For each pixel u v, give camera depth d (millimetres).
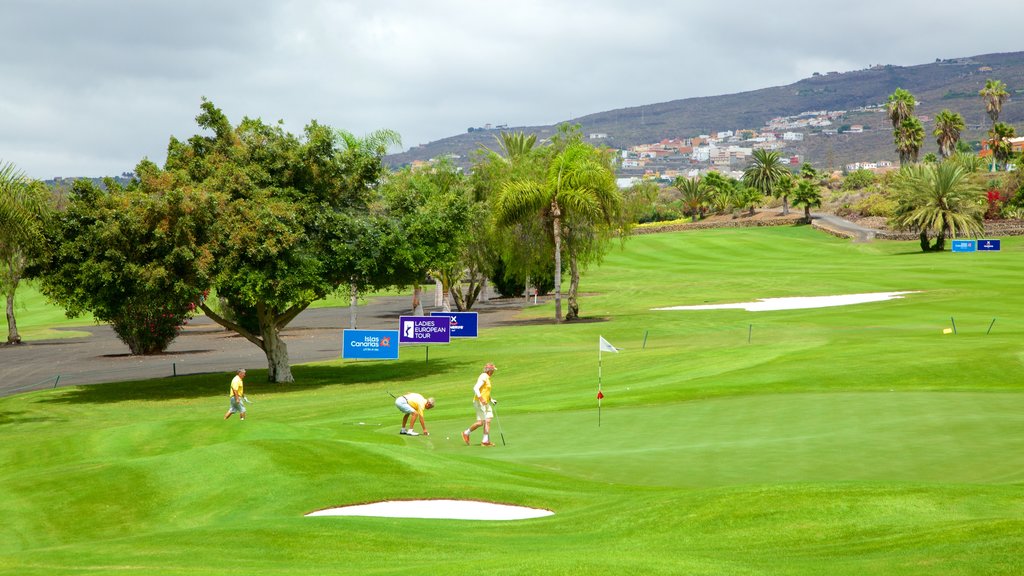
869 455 17297
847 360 33688
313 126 44438
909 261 103562
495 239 68125
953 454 17109
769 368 33062
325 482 15617
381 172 46250
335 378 44812
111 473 16484
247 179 41969
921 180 119750
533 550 10711
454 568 9039
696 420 23031
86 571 10414
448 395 34250
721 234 152000
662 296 85188
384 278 45250
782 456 17531
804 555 9391
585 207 63719
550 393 32562
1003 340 38781
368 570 9891
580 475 16625
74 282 39219
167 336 60719
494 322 71812
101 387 43875
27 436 29062
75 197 40062
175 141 44250
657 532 11336
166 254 39281
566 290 99875
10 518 14492
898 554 9000
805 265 107750
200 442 21062
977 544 8891
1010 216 139750
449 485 15289
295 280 40000
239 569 10305
